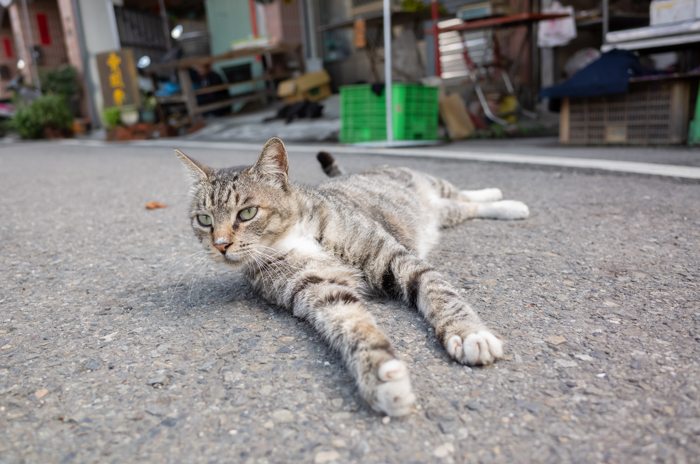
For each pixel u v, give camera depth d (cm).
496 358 75
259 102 596
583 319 86
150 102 569
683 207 150
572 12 383
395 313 95
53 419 66
